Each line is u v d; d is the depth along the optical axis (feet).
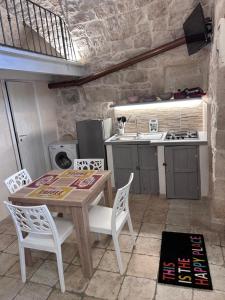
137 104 12.71
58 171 9.43
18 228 6.89
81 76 14.23
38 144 13.99
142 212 10.56
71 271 7.45
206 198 11.18
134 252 8.00
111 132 13.91
